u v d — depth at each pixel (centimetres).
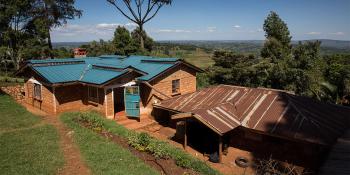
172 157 1149
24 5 3712
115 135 1355
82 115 1584
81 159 1045
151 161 1095
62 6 3969
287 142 1383
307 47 3731
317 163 1297
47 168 954
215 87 1897
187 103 1756
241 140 1527
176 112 1702
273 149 1426
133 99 1919
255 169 1302
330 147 1154
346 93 2628
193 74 2372
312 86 3022
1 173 905
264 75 3391
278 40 4272
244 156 1440
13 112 1736
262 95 1648
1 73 3500
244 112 1514
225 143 1516
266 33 4453
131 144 1234
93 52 4744
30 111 1914
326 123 1335
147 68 2109
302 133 1254
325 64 3581
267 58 3812
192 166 1097
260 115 1459
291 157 1371
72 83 1853
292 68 3328
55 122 1544
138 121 1900
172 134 1736
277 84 3353
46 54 3931
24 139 1227
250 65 3419
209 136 1614
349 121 1402
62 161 1014
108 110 1811
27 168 944
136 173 952
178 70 2189
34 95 2067
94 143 1202
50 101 1858
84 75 1964
